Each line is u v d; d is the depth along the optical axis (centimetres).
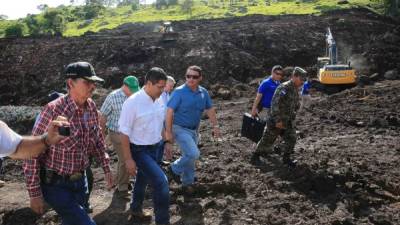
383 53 2906
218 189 693
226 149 1020
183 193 682
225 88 2370
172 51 3138
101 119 663
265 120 881
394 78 2567
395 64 2809
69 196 404
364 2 6084
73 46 3306
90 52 3234
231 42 3300
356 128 1227
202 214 618
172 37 3325
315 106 1599
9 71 3100
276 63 3142
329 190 692
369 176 746
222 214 615
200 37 3303
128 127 514
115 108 666
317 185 700
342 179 722
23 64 3167
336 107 1549
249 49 3262
